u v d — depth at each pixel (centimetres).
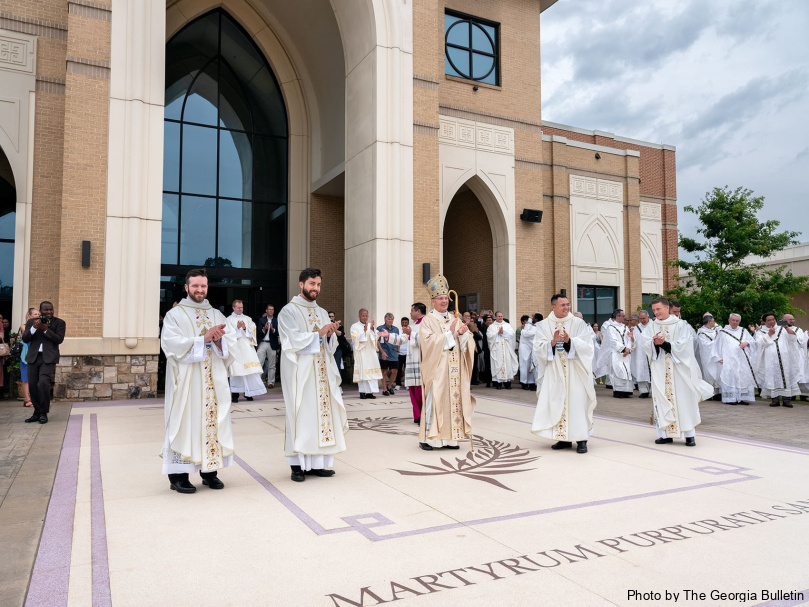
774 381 1178
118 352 1120
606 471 590
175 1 1598
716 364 1245
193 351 490
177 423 491
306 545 379
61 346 1084
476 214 1905
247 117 1731
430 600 301
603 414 1027
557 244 1923
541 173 1853
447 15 1741
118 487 518
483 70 1794
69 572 334
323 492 508
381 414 994
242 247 1692
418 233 1443
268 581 323
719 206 1716
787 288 1703
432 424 684
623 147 2217
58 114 1265
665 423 727
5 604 291
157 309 1164
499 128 1777
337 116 1688
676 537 397
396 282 1377
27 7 1249
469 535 398
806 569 345
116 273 1127
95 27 1147
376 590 312
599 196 2045
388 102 1410
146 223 1165
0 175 1420
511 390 1449
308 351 547
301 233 1767
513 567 345
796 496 500
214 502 475
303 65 1788
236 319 1096
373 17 1405
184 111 1631
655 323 750
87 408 1008
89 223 1116
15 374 1180
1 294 1416
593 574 335
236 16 1698
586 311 2003
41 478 545
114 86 1149
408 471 589
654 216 2259
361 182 1452
